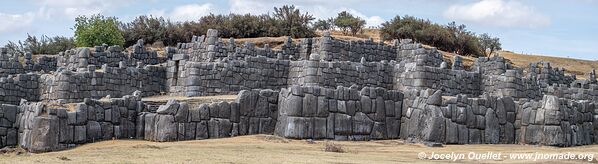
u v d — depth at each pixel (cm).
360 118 4072
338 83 4797
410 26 9388
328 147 3459
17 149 3500
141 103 3906
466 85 5084
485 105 4181
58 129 3494
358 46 5647
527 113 4212
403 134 4191
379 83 4962
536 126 4144
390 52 5772
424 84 4834
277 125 4028
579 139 4241
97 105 3703
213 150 3291
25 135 3562
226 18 8731
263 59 4888
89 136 3631
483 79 5172
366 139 4066
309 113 3934
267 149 3406
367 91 4138
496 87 5100
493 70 5691
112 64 5472
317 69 4769
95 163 2786
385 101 4191
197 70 4731
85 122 3622
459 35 9569
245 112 3984
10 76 4825
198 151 3228
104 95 4700
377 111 4141
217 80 4756
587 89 5378
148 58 5662
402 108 4244
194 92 4703
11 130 3666
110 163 2788
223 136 3875
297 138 3878
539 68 6303
